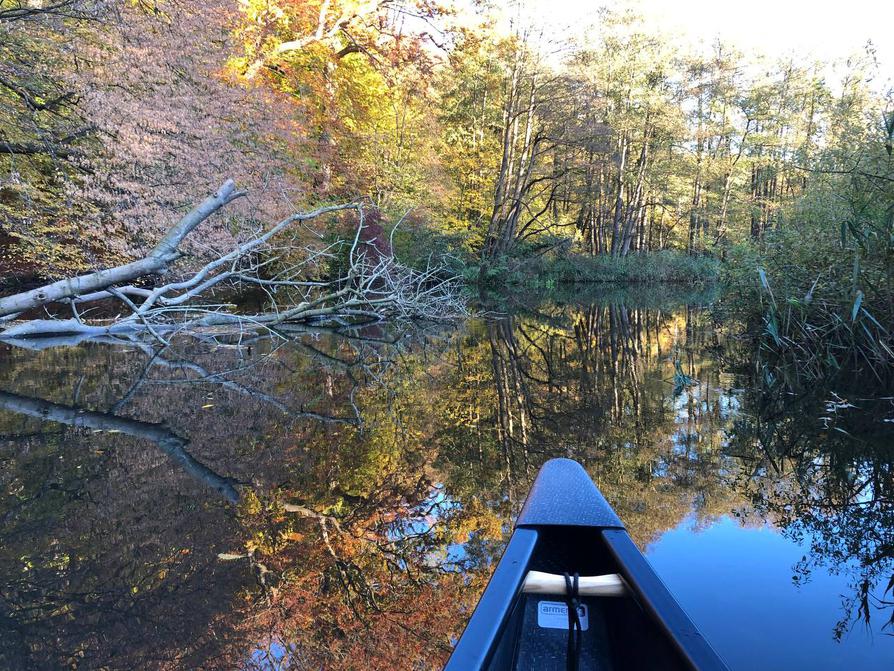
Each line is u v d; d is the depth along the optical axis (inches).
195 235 370.3
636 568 46.7
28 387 183.5
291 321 390.9
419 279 430.3
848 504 95.2
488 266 733.3
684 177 1179.9
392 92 654.5
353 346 300.7
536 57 743.1
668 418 157.9
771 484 105.2
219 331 325.7
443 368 243.4
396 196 628.7
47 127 330.6
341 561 78.7
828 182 233.6
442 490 106.1
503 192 785.6
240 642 58.9
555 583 47.8
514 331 381.1
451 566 77.1
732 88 1142.3
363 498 101.5
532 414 164.4
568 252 939.3
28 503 96.3
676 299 674.8
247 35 476.7
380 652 58.2
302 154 506.0
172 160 365.7
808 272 225.8
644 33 951.6
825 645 58.3
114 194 351.9
